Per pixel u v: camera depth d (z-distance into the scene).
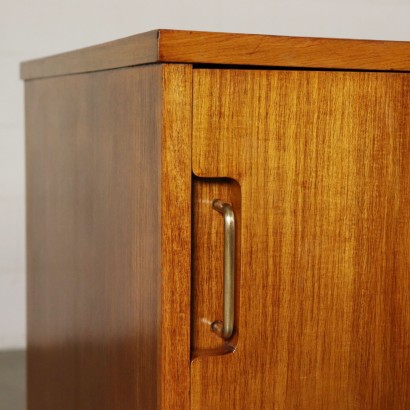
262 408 0.96
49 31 1.84
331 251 0.97
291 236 0.95
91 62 1.10
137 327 0.98
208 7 1.92
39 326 1.43
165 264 0.89
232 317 0.92
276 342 0.96
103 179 1.08
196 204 0.93
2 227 1.86
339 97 0.95
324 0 2.00
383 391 1.01
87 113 1.13
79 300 1.20
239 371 0.95
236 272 0.94
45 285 1.38
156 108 0.89
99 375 1.12
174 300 0.90
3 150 1.84
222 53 0.88
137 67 0.94
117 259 1.04
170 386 0.91
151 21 1.89
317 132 0.94
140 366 0.97
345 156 0.96
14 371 1.77
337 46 0.93
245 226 0.93
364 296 0.99
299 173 0.94
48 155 1.33
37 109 1.38
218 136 0.90
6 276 1.87
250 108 0.91
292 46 0.91
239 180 0.92
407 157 0.98
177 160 0.88
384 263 0.99
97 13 1.86
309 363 0.97
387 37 2.05
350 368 0.99
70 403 1.26
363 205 0.97
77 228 1.20
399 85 0.97
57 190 1.29
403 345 1.01
